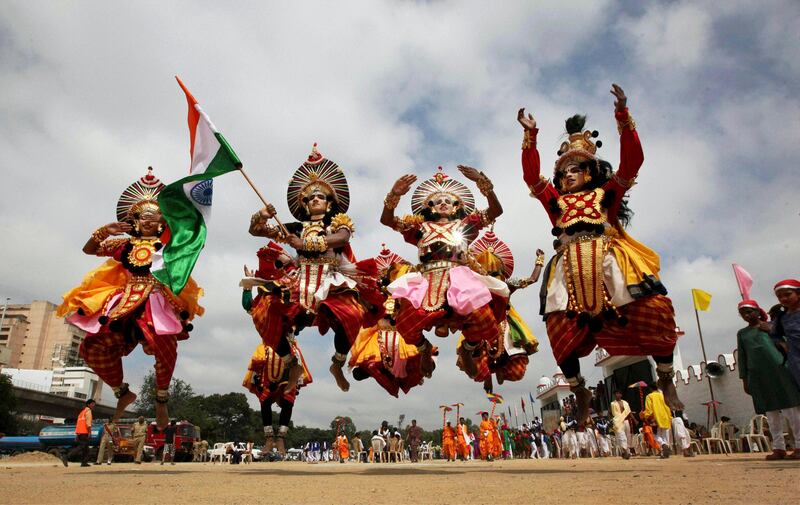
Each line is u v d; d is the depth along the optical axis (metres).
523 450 27.86
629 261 5.86
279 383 10.13
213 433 72.06
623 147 6.19
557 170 6.83
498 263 8.34
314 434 97.44
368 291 7.17
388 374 11.06
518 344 9.25
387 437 26.44
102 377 7.36
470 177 7.01
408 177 6.90
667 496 2.95
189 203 7.06
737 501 2.65
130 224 7.96
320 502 3.04
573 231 6.18
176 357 7.29
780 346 7.34
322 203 7.41
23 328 95.12
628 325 5.84
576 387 6.18
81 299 7.14
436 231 6.98
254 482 4.67
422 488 3.79
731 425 17.77
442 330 7.34
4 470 9.07
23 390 53.59
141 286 7.29
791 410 7.52
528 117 6.73
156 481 4.95
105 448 18.52
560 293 6.12
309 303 6.45
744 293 8.05
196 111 7.12
